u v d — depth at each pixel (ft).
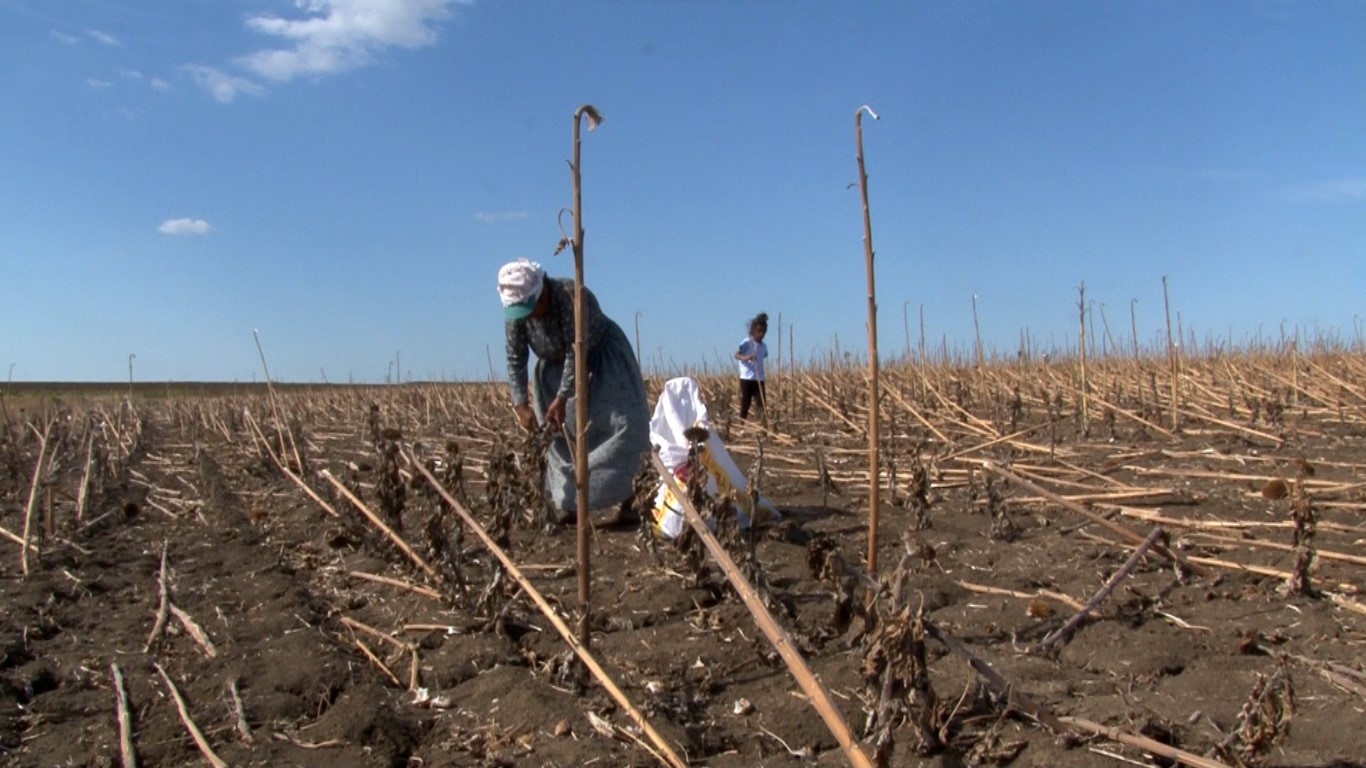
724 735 10.81
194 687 12.39
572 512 20.11
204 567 18.99
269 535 22.02
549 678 12.26
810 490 25.17
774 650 12.92
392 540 18.11
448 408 57.00
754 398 47.37
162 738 10.97
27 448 40.57
